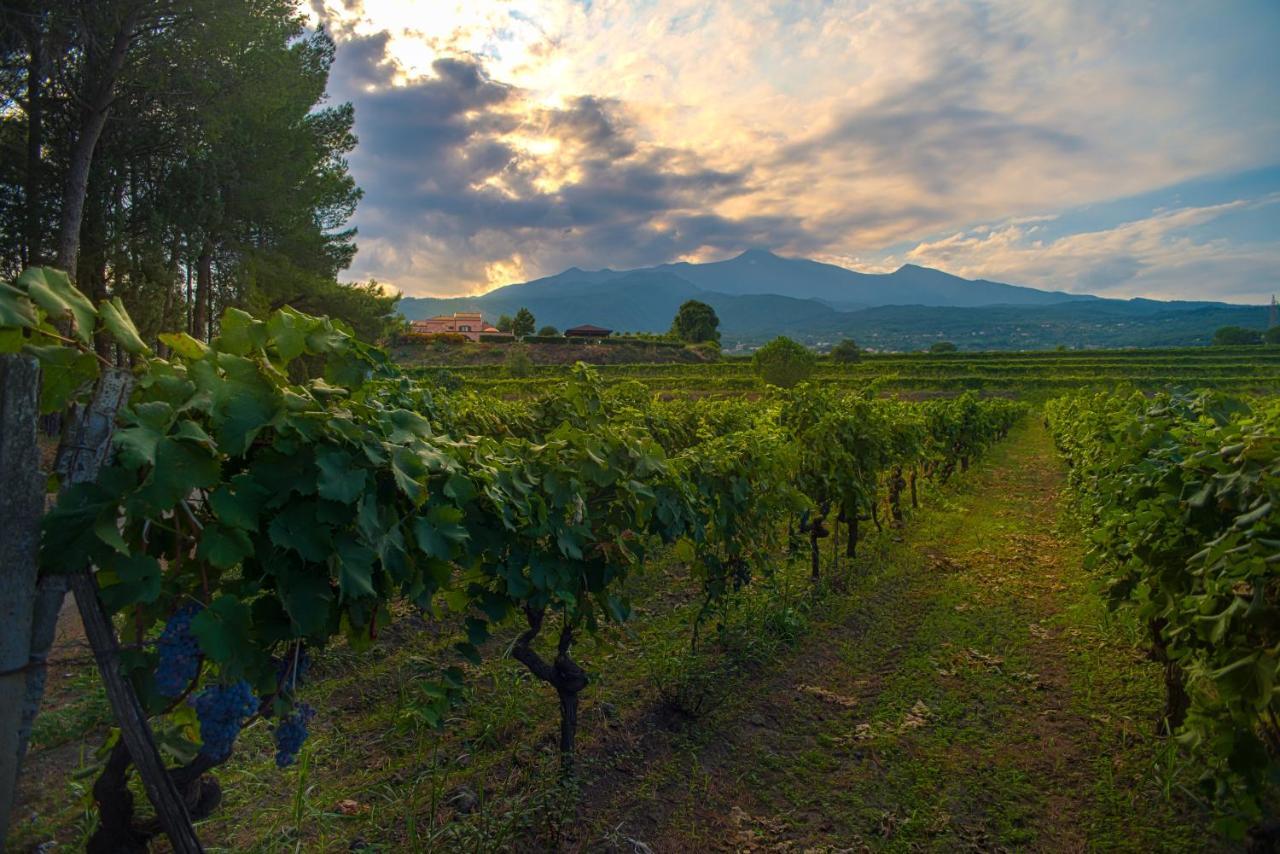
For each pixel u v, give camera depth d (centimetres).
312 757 389
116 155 1667
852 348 7644
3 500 190
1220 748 304
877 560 854
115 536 191
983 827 360
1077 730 453
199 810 263
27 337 204
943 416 1362
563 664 382
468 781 380
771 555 840
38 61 1373
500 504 303
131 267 1678
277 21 1786
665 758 416
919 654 575
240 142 1909
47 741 384
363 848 320
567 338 8531
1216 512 360
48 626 202
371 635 283
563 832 342
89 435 204
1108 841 347
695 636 536
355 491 231
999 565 843
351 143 2480
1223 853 337
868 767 414
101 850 254
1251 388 5428
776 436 632
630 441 416
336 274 2527
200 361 224
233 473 236
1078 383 5788
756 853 339
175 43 1511
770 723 462
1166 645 430
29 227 1557
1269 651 291
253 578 238
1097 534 504
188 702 248
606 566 398
